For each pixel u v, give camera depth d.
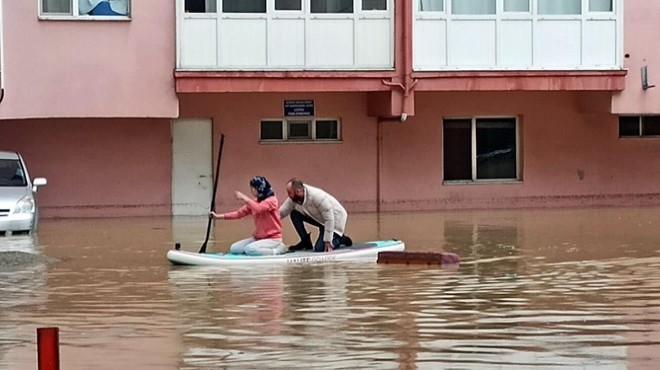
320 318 12.16
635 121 28.97
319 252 17.48
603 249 18.47
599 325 11.55
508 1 26.92
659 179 29.03
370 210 27.72
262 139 27.36
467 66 26.72
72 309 12.95
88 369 9.86
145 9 25.42
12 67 24.84
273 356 10.26
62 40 25.09
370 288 14.33
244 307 12.95
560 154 28.61
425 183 28.02
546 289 14.05
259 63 25.91
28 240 20.89
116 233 22.25
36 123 26.22
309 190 17.66
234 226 23.69
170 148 26.81
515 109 28.38
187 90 25.55
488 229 22.30
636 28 27.48
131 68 25.42
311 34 26.06
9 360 10.26
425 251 17.70
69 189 26.38
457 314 12.30
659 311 12.34
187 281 15.15
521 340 10.83
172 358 10.25
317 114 27.45
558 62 27.12
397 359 10.07
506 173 28.64
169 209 26.84
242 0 25.81
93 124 26.44
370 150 27.73
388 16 26.38
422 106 27.91
